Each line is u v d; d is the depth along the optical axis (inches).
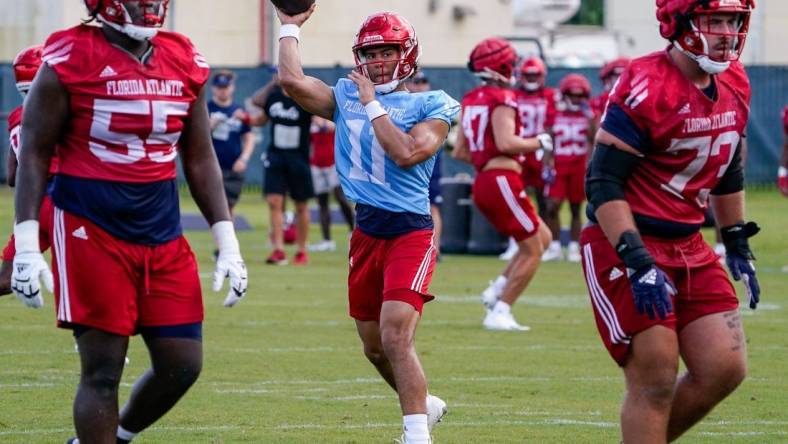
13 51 3686.0
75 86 679.7
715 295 711.1
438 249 2324.1
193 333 712.4
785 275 2076.8
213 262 2137.1
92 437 691.4
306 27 3986.2
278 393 1045.8
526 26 4712.1
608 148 700.0
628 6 4845.0
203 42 3875.5
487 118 1374.3
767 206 3373.5
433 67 3518.7
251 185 3811.5
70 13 3718.0
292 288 1829.5
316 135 2434.8
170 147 708.0
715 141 704.4
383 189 817.5
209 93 3484.3
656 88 689.0
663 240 718.5
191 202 3376.0
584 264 726.5
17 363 1168.2
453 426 928.3
